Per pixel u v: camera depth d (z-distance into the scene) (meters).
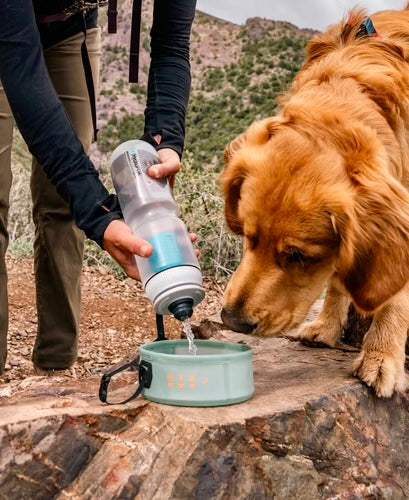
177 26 1.19
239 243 2.65
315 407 1.00
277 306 1.08
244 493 0.91
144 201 0.98
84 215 0.96
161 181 1.03
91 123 1.48
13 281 2.37
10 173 1.31
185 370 0.95
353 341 1.41
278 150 1.07
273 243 1.06
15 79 0.96
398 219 1.04
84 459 0.90
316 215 1.04
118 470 0.89
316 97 1.15
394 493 1.04
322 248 1.07
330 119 1.09
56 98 0.99
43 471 0.87
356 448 1.02
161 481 0.87
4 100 1.25
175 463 0.88
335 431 1.01
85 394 1.06
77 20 1.38
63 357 1.51
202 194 2.66
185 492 0.87
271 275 1.08
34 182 1.44
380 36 1.27
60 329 1.50
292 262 1.08
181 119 1.18
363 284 1.05
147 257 0.93
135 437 0.92
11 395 1.07
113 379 1.14
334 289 1.33
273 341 1.40
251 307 1.07
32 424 0.87
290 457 0.96
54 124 0.96
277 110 1.30
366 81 1.16
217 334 1.44
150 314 2.21
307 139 1.07
